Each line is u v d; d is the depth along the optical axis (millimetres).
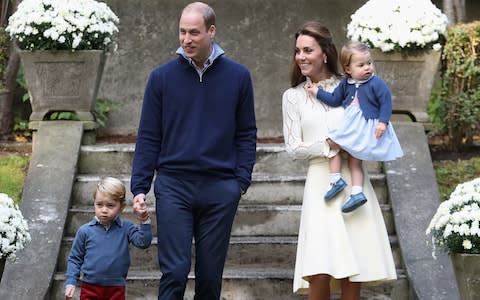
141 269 25125
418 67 29125
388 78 29250
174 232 19094
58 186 26625
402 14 28703
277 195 27250
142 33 35844
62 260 24812
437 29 28750
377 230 20406
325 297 20344
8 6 37156
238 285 23906
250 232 26281
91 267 20219
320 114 20578
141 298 23969
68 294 20047
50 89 29125
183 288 19109
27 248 24281
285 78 36031
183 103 19266
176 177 19328
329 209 20266
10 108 35312
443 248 20656
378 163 28094
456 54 31656
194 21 18797
